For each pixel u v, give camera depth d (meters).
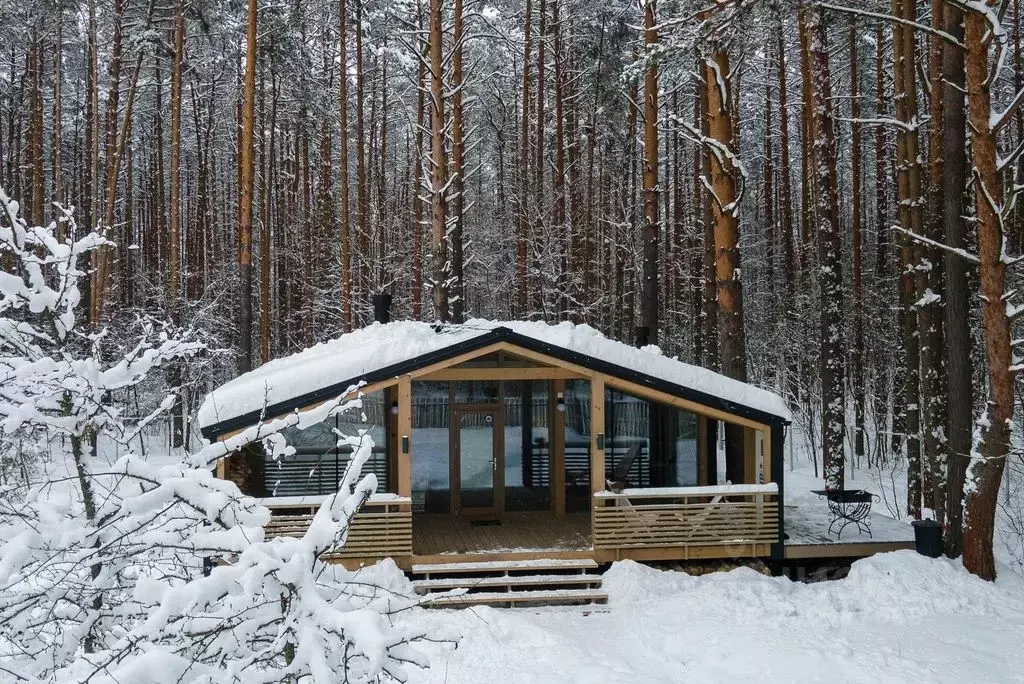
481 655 9.81
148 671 4.10
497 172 36.72
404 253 33.62
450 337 13.55
